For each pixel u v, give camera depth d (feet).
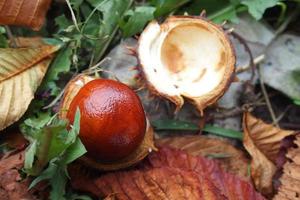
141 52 1.01
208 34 1.03
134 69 1.03
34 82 0.99
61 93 1.01
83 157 0.95
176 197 0.93
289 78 1.11
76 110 0.91
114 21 1.06
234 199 0.94
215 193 0.93
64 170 0.91
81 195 0.96
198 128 1.05
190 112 1.07
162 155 0.99
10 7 1.00
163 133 1.05
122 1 1.06
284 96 1.12
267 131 1.03
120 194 0.94
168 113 1.06
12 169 0.93
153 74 1.01
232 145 1.04
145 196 0.94
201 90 1.03
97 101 0.92
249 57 1.11
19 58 0.99
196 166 0.97
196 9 1.10
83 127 0.92
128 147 0.93
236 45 1.12
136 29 1.06
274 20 1.15
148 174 0.95
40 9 1.01
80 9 1.08
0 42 1.03
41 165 0.90
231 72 1.01
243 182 0.95
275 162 1.02
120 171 0.96
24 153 0.93
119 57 1.07
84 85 0.95
